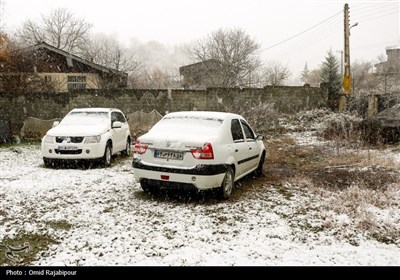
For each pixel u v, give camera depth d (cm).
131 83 2984
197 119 673
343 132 1366
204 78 3366
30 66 1811
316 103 1914
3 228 479
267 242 440
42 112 1652
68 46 4219
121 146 1102
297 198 648
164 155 594
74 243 430
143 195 649
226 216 536
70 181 753
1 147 1348
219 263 381
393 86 2198
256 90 1817
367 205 600
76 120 1029
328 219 522
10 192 658
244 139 736
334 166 976
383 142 1256
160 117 1720
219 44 3594
